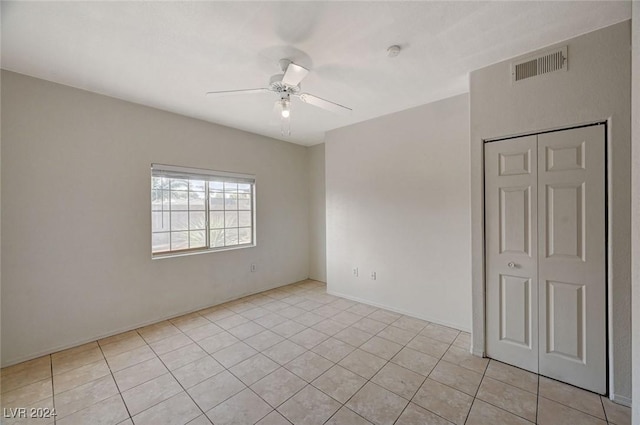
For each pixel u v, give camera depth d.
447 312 3.08
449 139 3.03
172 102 3.04
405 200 3.39
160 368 2.31
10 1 1.54
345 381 2.12
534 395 1.93
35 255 2.46
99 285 2.81
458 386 2.04
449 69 2.39
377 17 1.73
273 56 2.16
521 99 2.17
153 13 1.67
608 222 1.87
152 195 3.28
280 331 2.98
